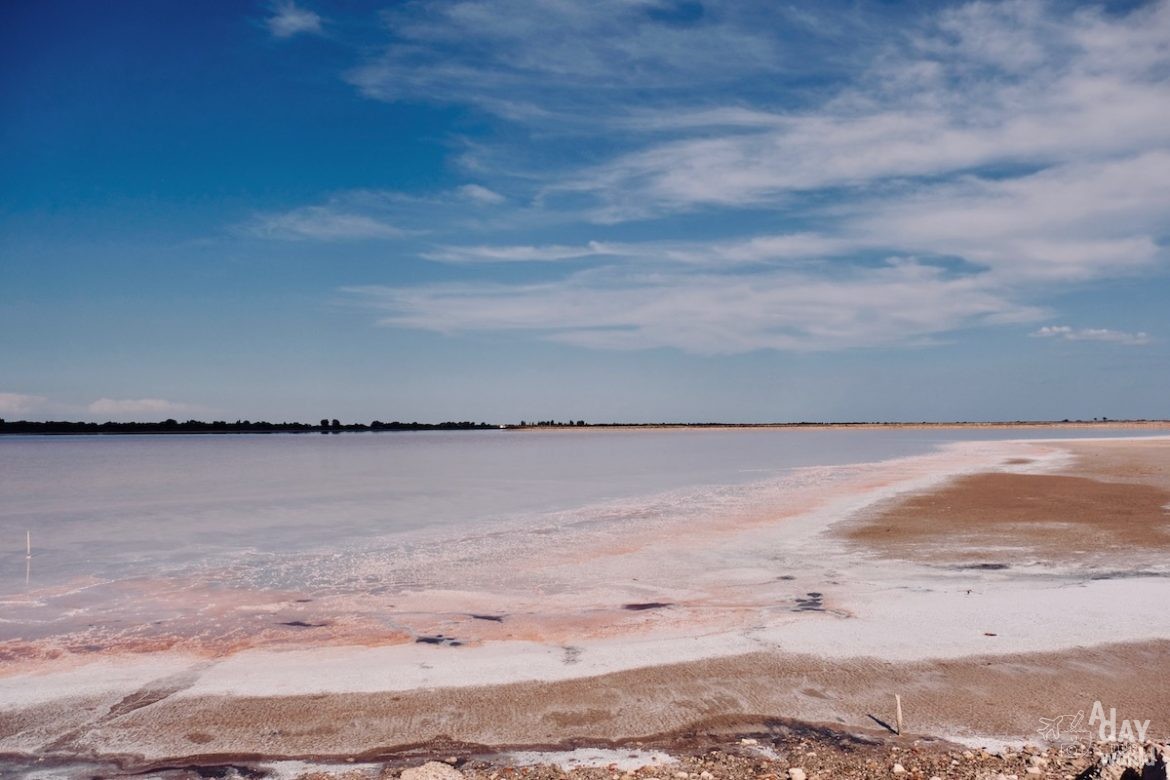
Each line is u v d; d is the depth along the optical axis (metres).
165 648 10.13
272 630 10.95
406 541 18.33
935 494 26.20
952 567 14.20
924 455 53.06
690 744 7.12
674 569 14.66
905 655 9.32
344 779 6.55
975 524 19.17
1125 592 12.02
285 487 33.28
